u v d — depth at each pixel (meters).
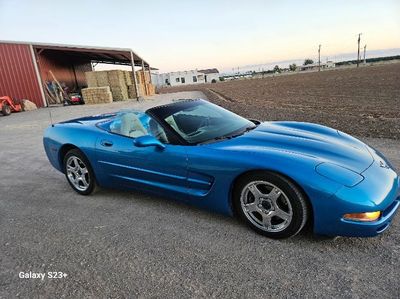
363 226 2.29
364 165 2.61
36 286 2.26
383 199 2.33
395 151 5.10
